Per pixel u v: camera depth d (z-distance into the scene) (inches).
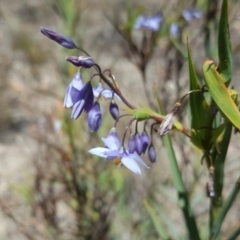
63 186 18.9
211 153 11.3
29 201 18.6
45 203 18.1
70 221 20.3
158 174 20.0
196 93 10.6
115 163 10.7
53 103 27.4
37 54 38.5
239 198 21.5
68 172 18.1
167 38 17.8
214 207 11.5
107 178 18.1
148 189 19.0
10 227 21.2
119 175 18.5
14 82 32.9
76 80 10.2
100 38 39.4
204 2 17.9
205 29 16.7
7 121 30.0
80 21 22.3
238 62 29.5
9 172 25.4
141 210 19.0
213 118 10.8
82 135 18.0
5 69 36.8
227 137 11.1
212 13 16.3
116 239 18.4
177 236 15.3
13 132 29.6
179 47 16.5
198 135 10.9
